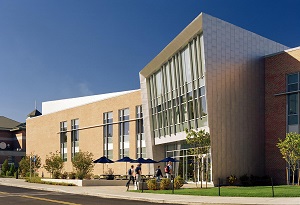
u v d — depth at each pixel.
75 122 60.59
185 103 36.28
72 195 26.34
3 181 45.59
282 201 18.16
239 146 32.69
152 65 42.09
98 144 54.75
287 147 27.91
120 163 50.44
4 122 96.75
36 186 35.34
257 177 32.69
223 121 32.00
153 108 43.47
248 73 34.03
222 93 32.16
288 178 31.97
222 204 18.28
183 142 38.41
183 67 36.91
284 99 33.31
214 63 31.89
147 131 43.88
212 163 31.09
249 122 33.56
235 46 33.47
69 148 60.88
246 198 20.16
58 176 46.28
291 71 32.97
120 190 29.53
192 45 35.06
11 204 20.22
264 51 35.72
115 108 52.09
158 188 28.58
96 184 36.56
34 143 71.06
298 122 32.06
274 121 33.81
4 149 90.19
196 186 31.08
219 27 32.56
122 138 50.78
